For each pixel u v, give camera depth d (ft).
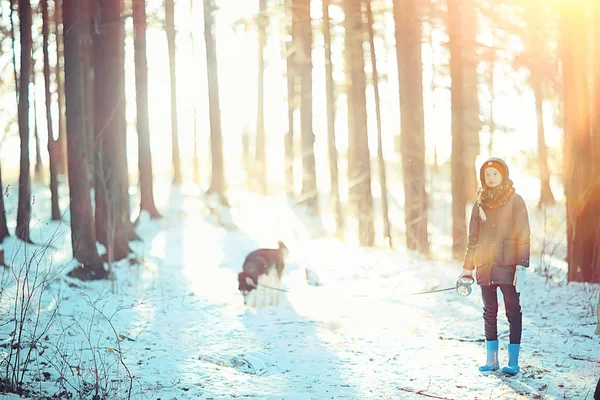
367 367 18.54
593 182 29.17
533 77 62.80
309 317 26.55
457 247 41.22
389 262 42.11
